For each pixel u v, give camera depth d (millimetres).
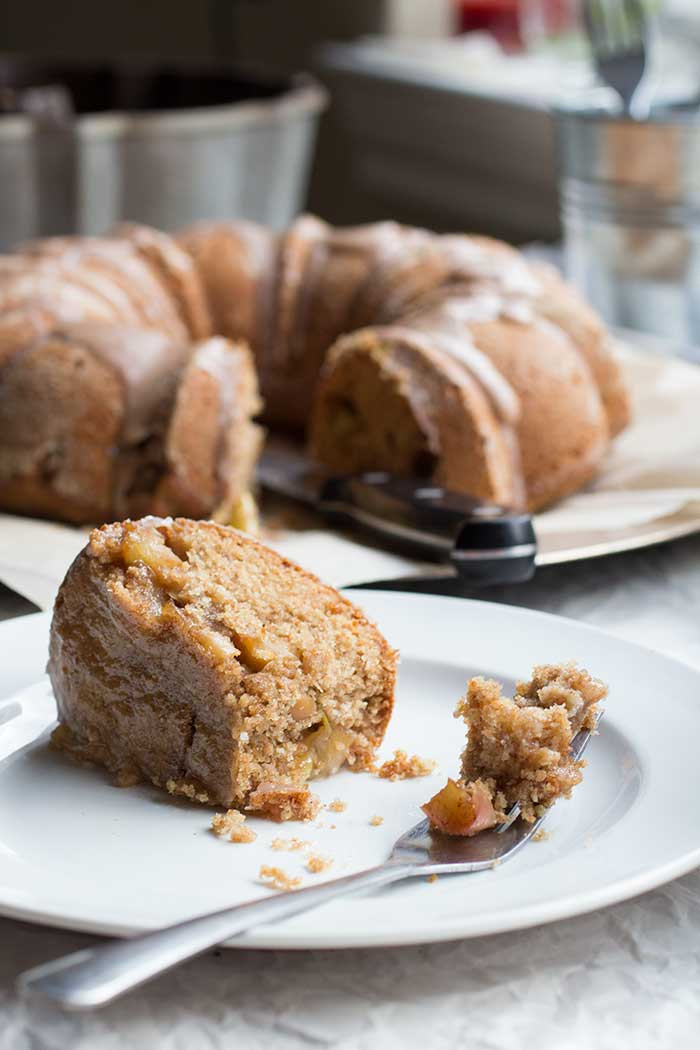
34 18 2135
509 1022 474
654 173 995
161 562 584
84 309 872
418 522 725
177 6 1950
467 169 1598
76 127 1299
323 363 935
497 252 926
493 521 707
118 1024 473
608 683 602
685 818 528
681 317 1074
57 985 442
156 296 932
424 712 605
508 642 631
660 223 1014
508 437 822
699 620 701
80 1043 467
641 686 599
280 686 562
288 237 959
